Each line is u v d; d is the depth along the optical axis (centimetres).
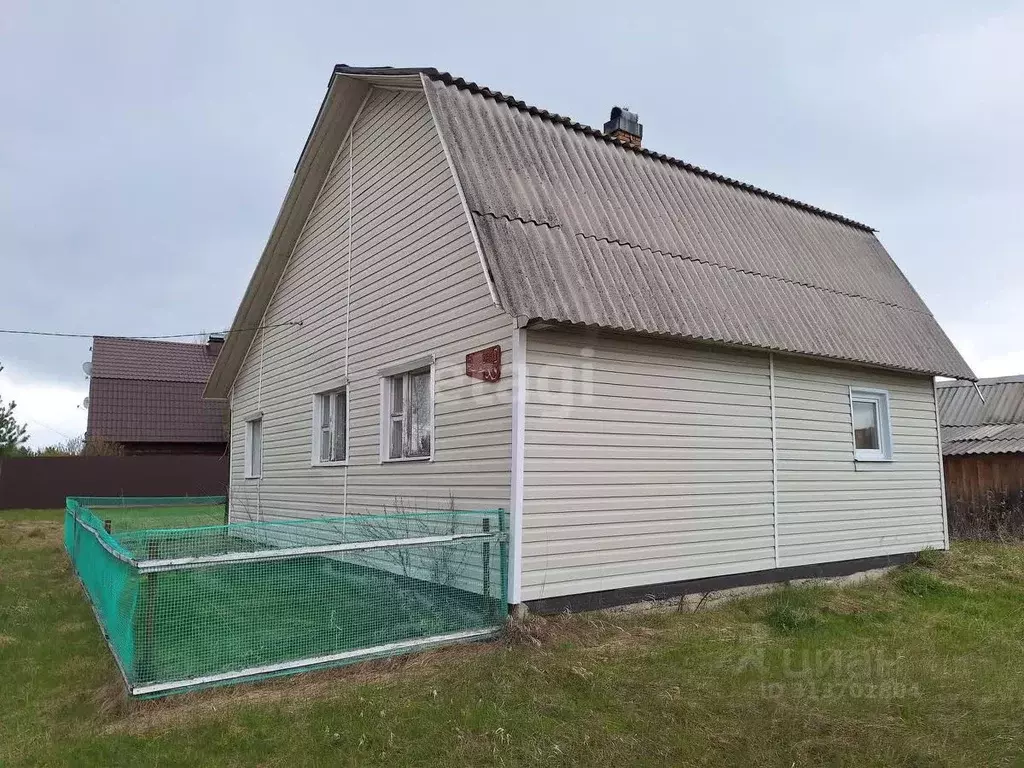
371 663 618
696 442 847
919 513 1130
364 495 1004
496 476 727
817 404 995
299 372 1259
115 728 500
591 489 750
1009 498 1581
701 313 838
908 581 1012
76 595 991
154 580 562
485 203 759
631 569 775
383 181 998
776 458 931
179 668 566
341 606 643
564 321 698
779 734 480
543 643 658
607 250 818
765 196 1180
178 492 2725
